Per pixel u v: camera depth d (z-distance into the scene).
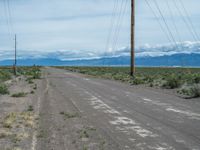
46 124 11.50
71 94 22.80
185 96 21.12
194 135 9.66
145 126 11.11
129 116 13.28
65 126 11.15
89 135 9.74
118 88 28.14
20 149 8.07
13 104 16.97
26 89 26.75
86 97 20.84
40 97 20.75
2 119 12.22
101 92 24.36
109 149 8.12
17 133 9.87
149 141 8.94
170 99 19.45
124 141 8.96
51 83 34.91
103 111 14.73
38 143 8.76
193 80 30.03
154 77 41.59
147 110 14.95
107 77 48.44
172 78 30.03
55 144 8.64
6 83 32.44
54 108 15.67
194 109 15.15
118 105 16.86
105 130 10.48
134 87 29.25
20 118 12.52
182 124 11.45
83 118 12.82
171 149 8.07
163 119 12.50
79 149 8.12
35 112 14.22
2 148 8.12
